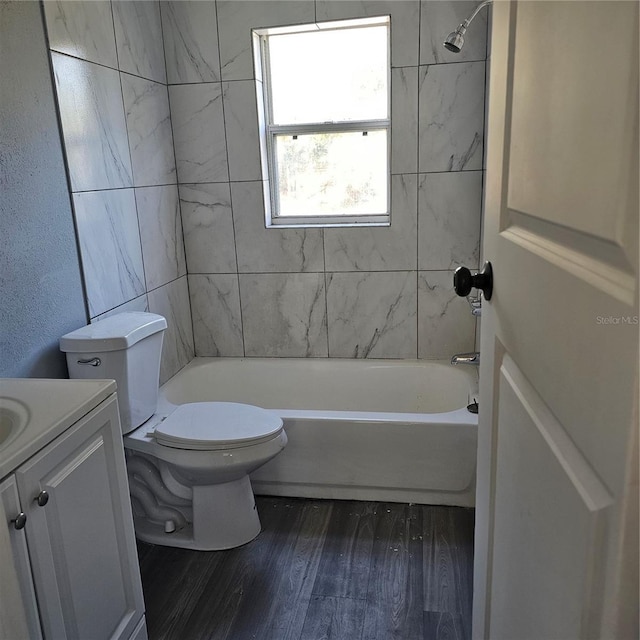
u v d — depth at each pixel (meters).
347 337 3.10
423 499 2.45
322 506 2.48
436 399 2.97
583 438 0.63
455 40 2.19
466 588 1.97
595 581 0.60
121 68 2.49
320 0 2.72
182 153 3.02
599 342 0.58
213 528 2.21
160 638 1.81
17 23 1.85
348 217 3.05
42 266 1.98
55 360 2.06
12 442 1.23
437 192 2.84
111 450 1.54
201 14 2.83
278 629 1.83
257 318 3.17
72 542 1.37
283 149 3.05
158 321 2.25
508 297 0.96
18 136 1.86
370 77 2.89
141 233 2.68
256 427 2.17
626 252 0.52
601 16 0.57
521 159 0.87
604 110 0.56
